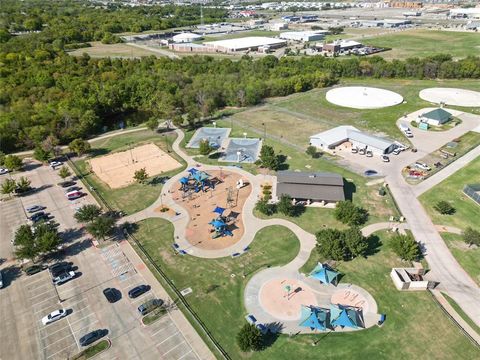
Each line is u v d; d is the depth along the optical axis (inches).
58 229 3378.4
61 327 2421.3
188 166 4488.2
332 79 7775.6
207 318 2482.8
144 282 2780.5
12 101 6161.4
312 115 6077.8
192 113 5649.6
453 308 2532.0
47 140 4702.3
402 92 7086.6
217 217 3513.8
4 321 2469.2
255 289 2704.2
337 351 2242.9
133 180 4183.1
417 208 3607.3
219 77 7258.9
